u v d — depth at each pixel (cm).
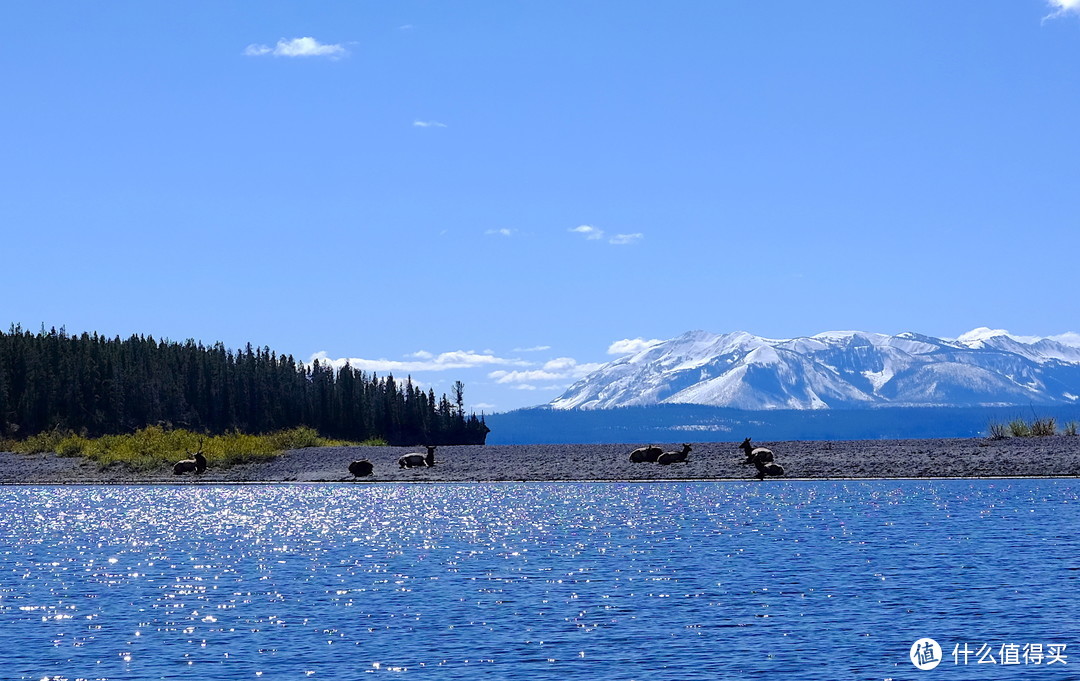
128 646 2483
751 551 3831
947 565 3372
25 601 3083
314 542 4456
